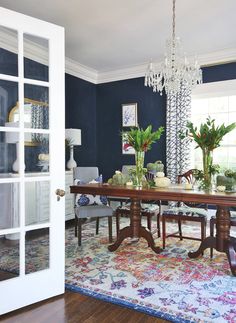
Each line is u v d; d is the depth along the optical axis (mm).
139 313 1930
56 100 2184
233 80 4527
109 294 2184
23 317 1887
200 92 4805
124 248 3268
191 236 3719
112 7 3174
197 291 2234
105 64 5191
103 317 1883
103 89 5785
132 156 5496
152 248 3123
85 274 2547
